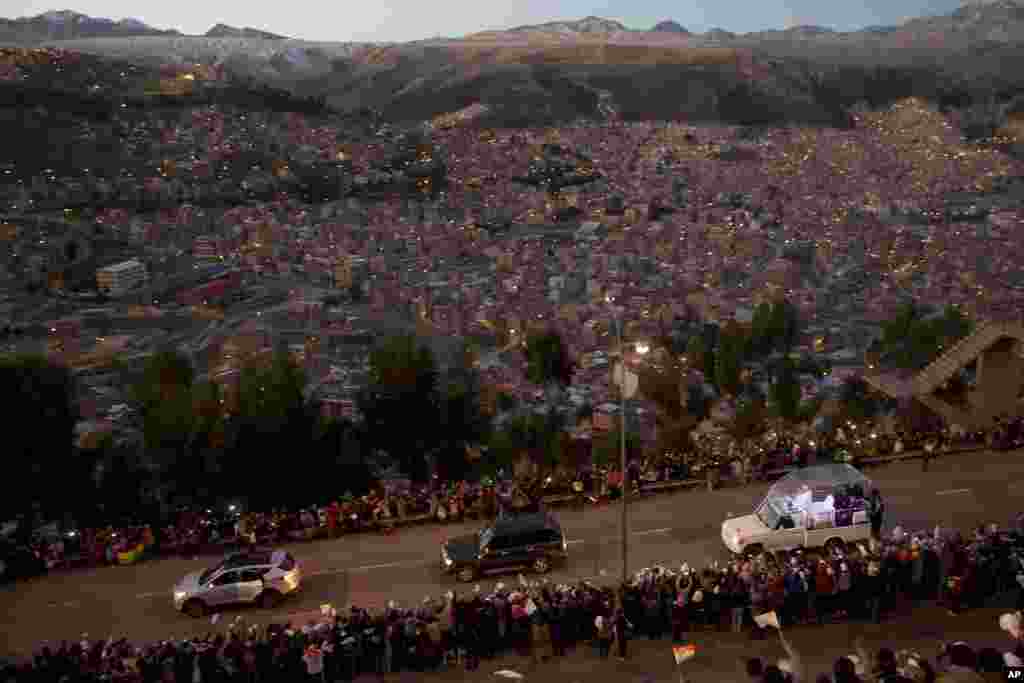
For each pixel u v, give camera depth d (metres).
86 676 19.94
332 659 20.66
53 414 41.53
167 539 29.78
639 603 22.11
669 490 32.06
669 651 21.66
